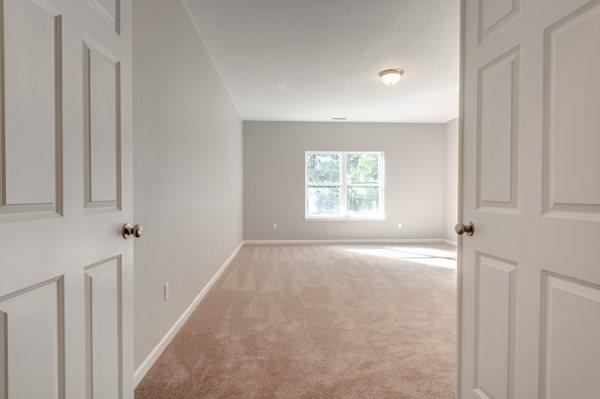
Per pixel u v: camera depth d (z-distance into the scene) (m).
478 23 1.32
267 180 6.86
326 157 7.01
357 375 1.86
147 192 1.91
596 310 0.85
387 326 2.55
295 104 5.57
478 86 1.33
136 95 1.77
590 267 0.86
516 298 1.12
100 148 1.17
